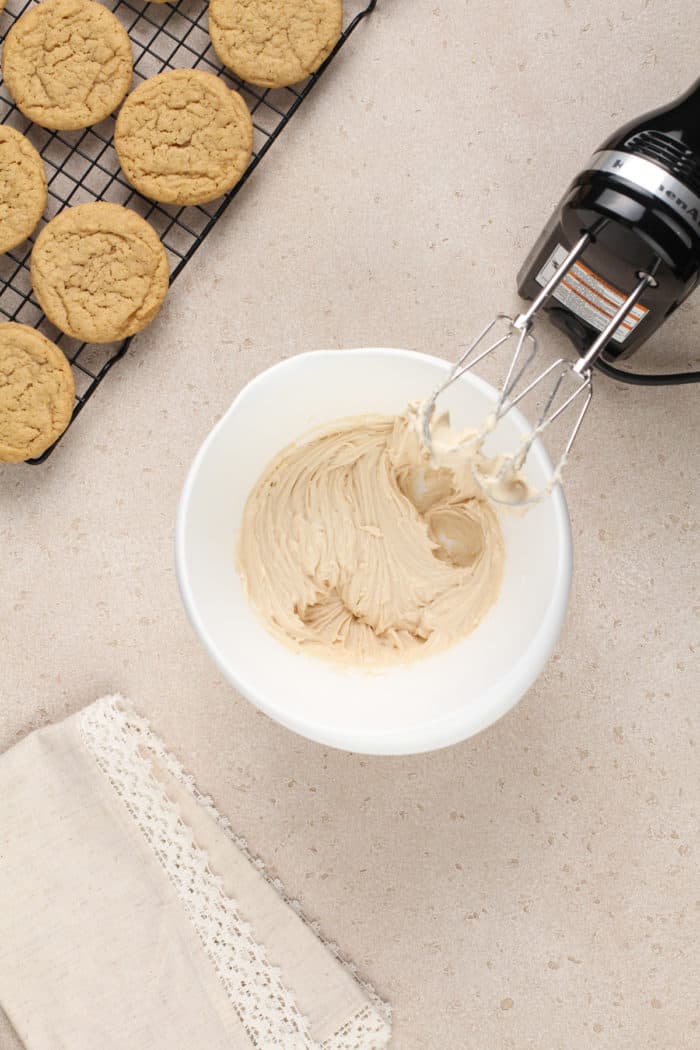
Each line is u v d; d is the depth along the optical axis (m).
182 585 0.93
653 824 1.07
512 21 1.06
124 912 1.04
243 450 0.96
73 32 1.03
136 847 1.05
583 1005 1.06
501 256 1.07
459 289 1.07
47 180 1.06
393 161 1.07
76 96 1.03
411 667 0.97
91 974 1.04
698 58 1.06
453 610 0.98
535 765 1.07
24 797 1.04
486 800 1.07
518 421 0.93
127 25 1.06
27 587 1.06
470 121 1.06
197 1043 1.04
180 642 1.06
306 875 1.06
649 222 0.93
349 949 1.06
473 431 0.93
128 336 1.04
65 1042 1.04
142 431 1.06
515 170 1.06
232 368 1.07
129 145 1.03
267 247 1.07
